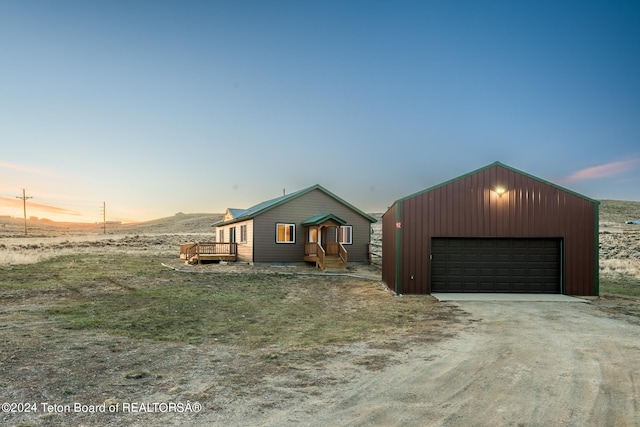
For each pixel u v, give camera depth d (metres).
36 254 30.73
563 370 6.52
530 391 5.60
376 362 6.99
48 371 6.25
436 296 14.98
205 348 7.95
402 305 13.38
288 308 12.84
